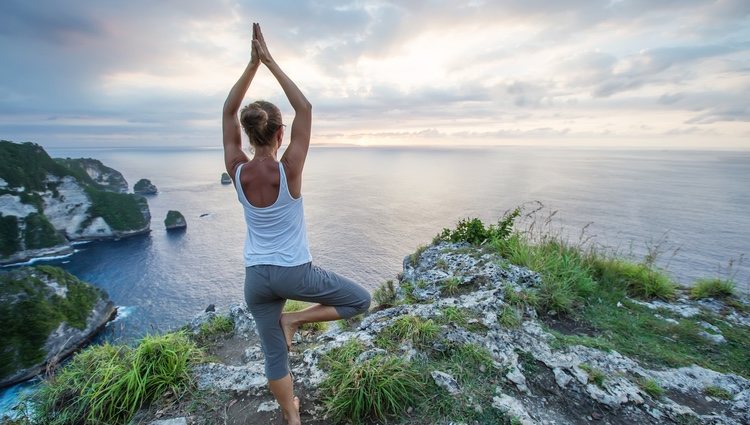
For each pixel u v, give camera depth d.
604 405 2.86
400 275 7.21
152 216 149.88
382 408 2.79
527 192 197.12
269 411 2.86
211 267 82.25
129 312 56.91
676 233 85.50
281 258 2.23
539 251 5.95
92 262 87.50
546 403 2.87
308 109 2.27
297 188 2.25
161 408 2.96
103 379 3.08
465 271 5.54
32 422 2.86
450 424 2.59
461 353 3.33
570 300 4.60
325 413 2.79
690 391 3.11
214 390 3.12
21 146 105.81
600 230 84.81
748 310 4.81
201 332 4.62
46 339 39.25
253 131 2.14
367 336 3.68
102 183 193.00
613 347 3.71
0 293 39.16
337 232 105.50
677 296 5.31
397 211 144.25
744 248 70.06
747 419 2.76
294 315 2.52
